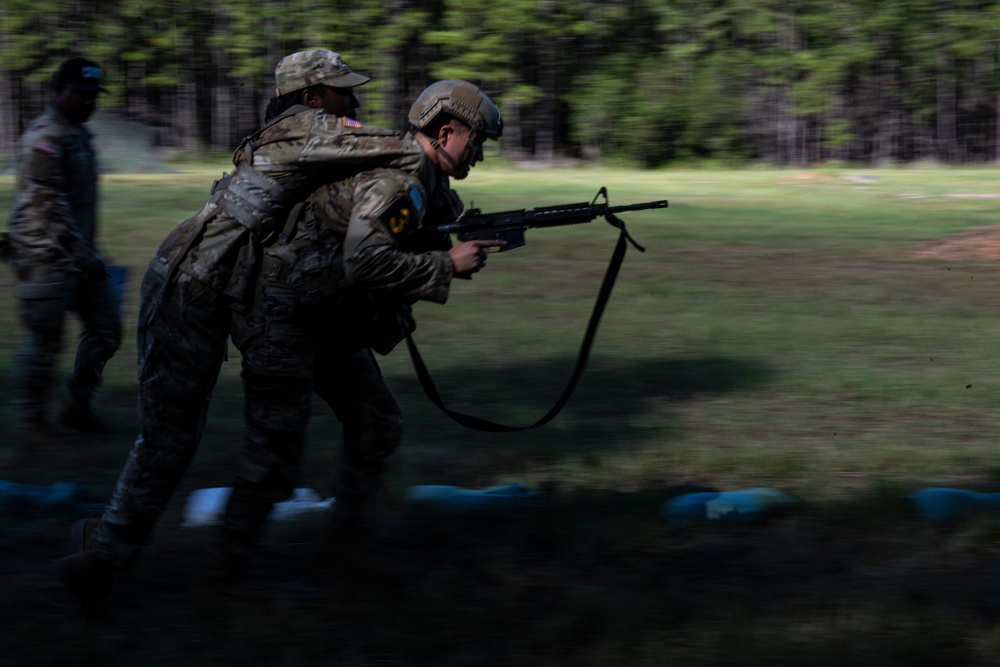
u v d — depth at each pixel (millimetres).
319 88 3494
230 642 3287
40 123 5152
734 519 4215
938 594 3584
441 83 3443
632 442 5324
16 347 7406
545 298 9281
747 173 23359
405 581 3721
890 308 8734
